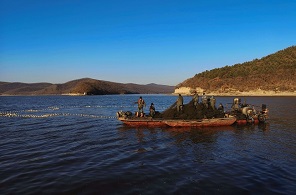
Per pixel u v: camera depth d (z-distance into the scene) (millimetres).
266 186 9875
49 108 64125
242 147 16531
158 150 15930
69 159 13867
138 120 26281
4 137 20891
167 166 12500
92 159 13867
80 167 12406
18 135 21906
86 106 71938
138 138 20094
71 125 28812
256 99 91812
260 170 11742
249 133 21797
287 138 19484
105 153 15234
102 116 40281
